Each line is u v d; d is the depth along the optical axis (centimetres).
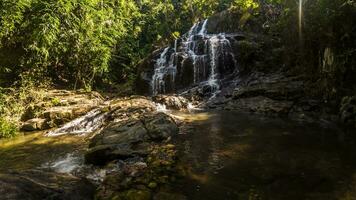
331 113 949
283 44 1454
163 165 591
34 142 899
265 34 1780
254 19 1925
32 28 1395
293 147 705
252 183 527
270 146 716
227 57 1620
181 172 569
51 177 523
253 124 921
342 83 973
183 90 1573
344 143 724
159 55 1833
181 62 1675
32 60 1472
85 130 1021
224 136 808
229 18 2067
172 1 3033
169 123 860
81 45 1581
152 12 2758
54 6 1405
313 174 554
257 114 1055
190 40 1862
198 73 1644
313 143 730
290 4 1229
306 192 488
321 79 1058
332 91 988
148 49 2433
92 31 1592
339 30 973
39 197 440
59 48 1517
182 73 1666
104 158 689
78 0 1509
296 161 619
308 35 1127
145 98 1315
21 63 1453
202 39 1756
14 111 1164
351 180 523
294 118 973
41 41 1377
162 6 2806
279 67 1437
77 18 1486
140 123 833
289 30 1294
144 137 776
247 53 1558
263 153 671
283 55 1422
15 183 448
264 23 1861
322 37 1061
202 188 511
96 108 1174
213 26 2116
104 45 1678
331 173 555
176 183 529
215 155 665
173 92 1631
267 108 1064
